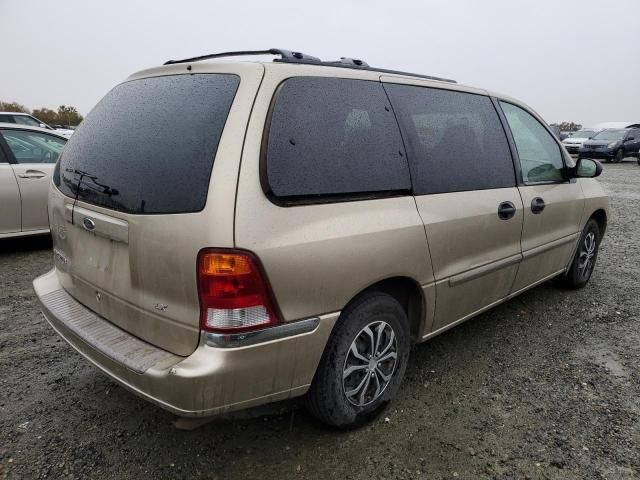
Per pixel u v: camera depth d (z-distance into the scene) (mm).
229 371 1887
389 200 2434
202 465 2270
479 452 2389
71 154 2615
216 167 1900
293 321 2029
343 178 2248
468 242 2879
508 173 3295
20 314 3910
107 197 2195
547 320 3961
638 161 20578
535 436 2512
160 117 2197
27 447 2350
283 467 2268
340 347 2275
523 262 3455
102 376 3002
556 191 3795
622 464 2320
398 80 2693
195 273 1876
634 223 8078
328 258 2100
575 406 2777
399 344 2631
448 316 2918
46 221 5645
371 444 2432
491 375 3098
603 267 5469
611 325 3887
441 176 2758
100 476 2186
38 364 3131
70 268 2572
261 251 1891
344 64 2525
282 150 2039
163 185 2002
